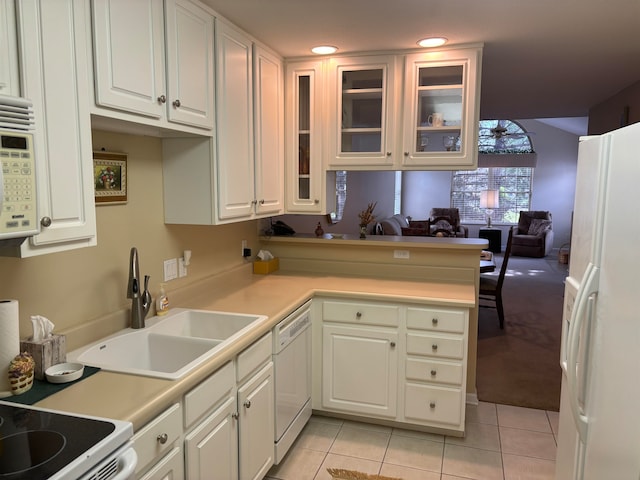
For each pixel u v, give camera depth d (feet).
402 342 9.20
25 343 5.06
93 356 5.98
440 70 9.66
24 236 3.92
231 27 7.90
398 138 9.97
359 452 8.79
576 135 35.73
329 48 9.56
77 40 4.60
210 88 7.30
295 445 9.02
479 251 10.41
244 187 8.57
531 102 17.26
